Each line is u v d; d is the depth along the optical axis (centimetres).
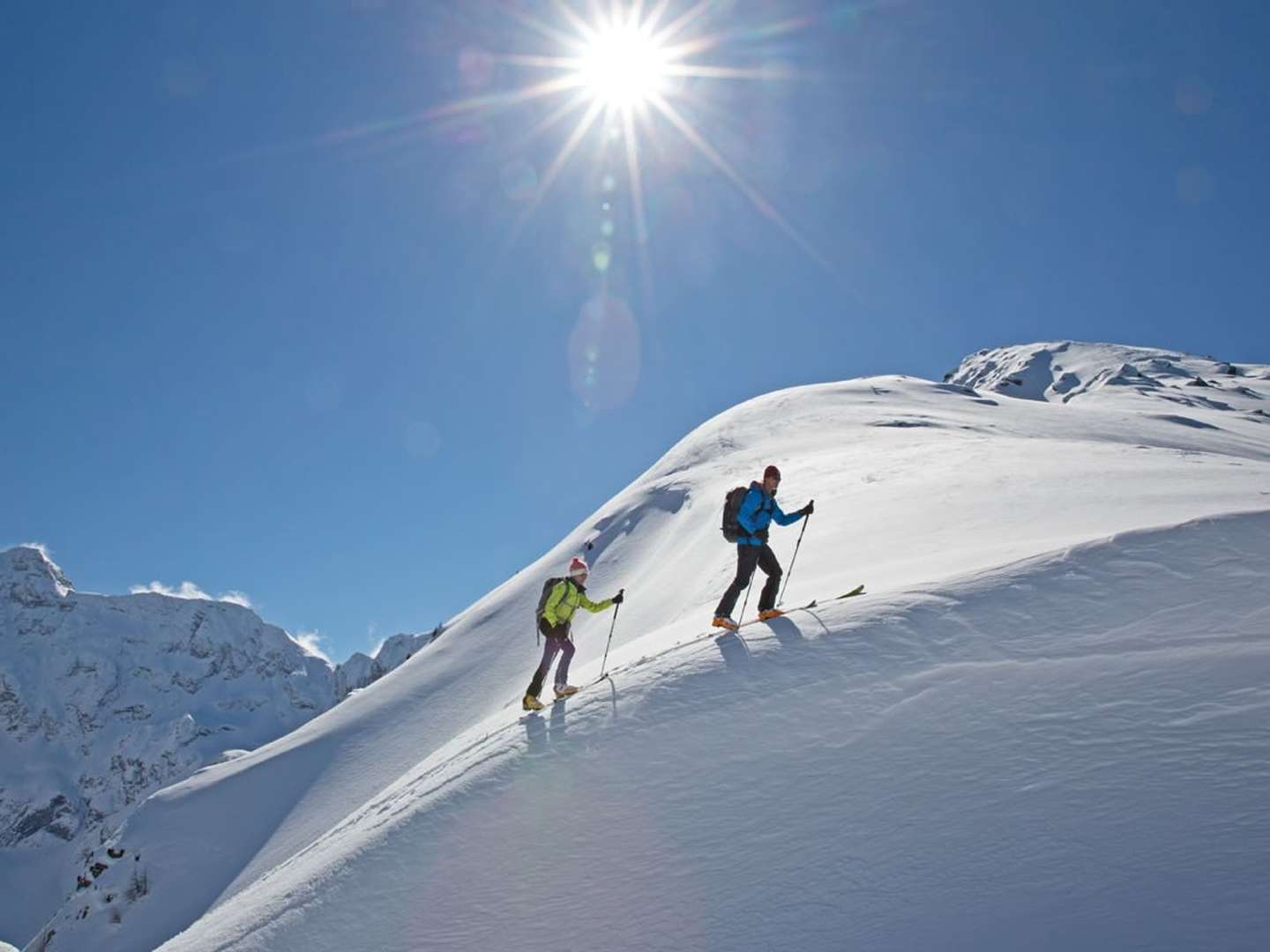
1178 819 572
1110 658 768
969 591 930
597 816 754
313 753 5841
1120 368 19712
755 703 834
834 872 612
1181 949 473
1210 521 938
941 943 527
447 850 786
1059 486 2127
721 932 593
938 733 729
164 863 5194
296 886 869
